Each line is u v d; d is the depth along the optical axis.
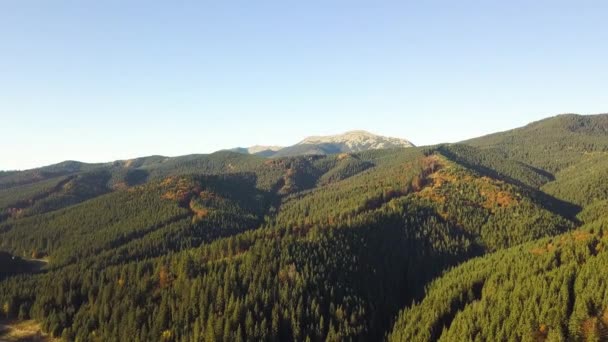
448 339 175.00
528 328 159.00
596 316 152.75
